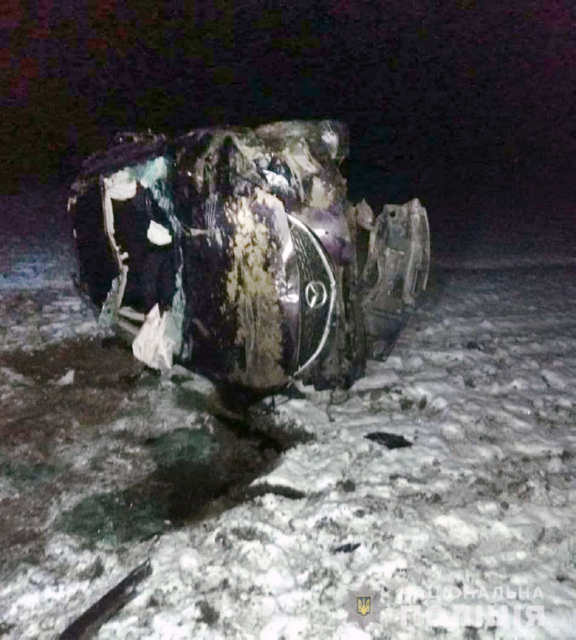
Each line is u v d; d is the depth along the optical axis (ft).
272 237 12.67
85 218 17.97
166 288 15.23
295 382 14.55
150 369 16.19
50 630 8.84
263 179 12.71
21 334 18.54
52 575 9.75
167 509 11.30
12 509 11.21
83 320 19.53
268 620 8.93
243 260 12.94
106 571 9.84
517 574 9.86
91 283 18.62
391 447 12.99
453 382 15.97
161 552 10.10
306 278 13.10
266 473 12.23
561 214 40.42
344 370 14.53
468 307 22.38
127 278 16.83
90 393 15.11
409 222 15.56
